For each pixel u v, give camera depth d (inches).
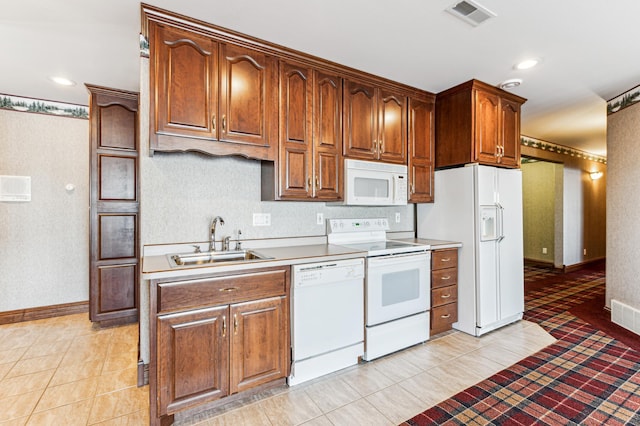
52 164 137.5
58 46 92.4
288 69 93.7
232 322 72.4
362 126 108.4
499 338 113.3
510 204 125.2
